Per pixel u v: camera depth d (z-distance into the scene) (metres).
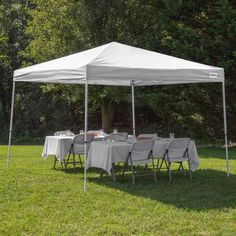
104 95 18.73
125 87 18.28
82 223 5.90
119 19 19.38
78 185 8.33
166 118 22.31
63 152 10.23
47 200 7.10
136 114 25.70
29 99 26.11
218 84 17.30
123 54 8.86
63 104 25.47
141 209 6.64
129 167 10.91
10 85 26.73
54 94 24.64
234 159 13.23
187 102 17.38
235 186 8.52
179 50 16.73
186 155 9.41
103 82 11.97
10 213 6.34
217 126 19.30
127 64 8.34
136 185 8.51
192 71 8.70
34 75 9.32
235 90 17.80
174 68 8.52
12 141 24.62
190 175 9.35
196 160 9.64
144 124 25.56
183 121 19.55
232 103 18.42
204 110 18.94
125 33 19.30
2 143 23.83
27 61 25.12
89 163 9.12
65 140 10.27
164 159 9.17
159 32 19.19
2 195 7.37
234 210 6.67
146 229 5.70
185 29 16.98
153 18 19.41
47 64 9.62
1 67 26.06
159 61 8.96
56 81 10.39
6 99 27.45
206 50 16.78
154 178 9.39
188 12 18.05
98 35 18.81
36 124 26.66
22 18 26.38
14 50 25.73
